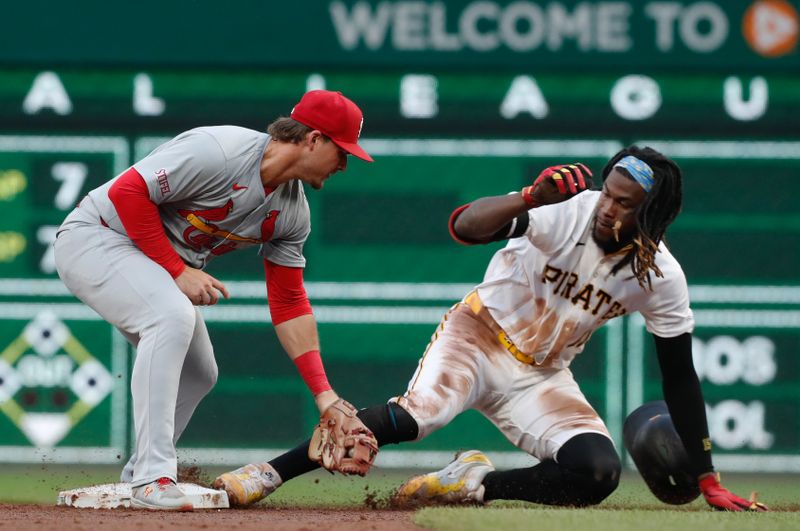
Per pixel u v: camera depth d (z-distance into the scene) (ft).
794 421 93.61
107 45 91.91
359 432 50.29
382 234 93.71
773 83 93.61
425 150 93.76
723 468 93.40
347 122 48.67
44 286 92.79
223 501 50.06
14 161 92.84
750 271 93.97
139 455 48.44
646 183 48.55
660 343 53.06
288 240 51.52
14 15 91.56
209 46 92.17
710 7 92.17
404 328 93.66
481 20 92.48
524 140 93.81
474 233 48.19
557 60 92.22
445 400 52.44
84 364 93.09
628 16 92.22
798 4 92.22
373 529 41.73
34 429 92.68
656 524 41.57
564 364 55.16
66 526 41.32
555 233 51.03
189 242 50.31
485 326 54.39
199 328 52.75
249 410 92.89
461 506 53.62
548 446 53.16
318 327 93.50
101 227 49.47
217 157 47.98
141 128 93.09
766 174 94.02
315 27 92.22
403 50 92.43
